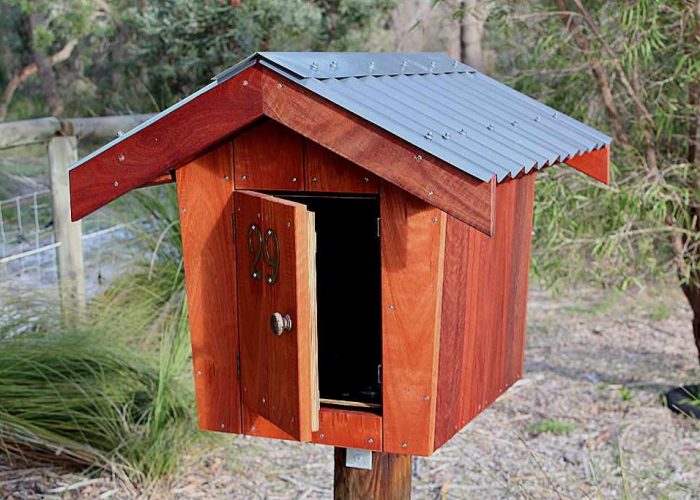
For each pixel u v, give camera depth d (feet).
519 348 10.95
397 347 8.12
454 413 8.88
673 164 16.63
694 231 16.34
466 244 8.63
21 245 20.21
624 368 18.69
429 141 7.29
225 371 8.74
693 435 15.28
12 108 39.27
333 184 8.11
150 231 18.48
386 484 9.32
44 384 13.87
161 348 14.62
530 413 16.46
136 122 19.72
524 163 7.63
